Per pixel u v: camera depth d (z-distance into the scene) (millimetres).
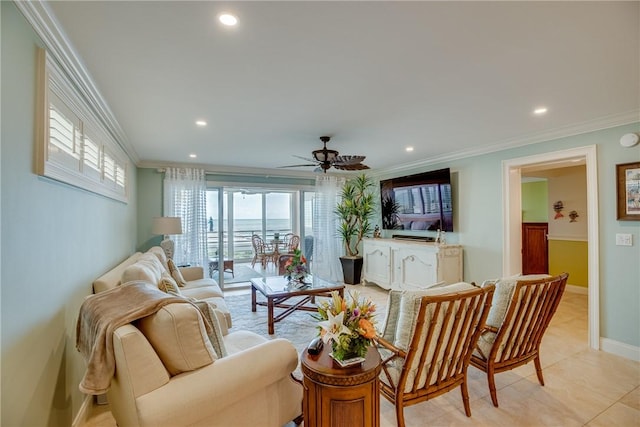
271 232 7473
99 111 2533
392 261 5340
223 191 5871
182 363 1412
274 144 4016
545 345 3176
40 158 1521
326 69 2051
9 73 1280
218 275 5809
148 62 1935
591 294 3117
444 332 1769
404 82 2250
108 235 3006
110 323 1378
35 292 1490
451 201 4590
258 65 1991
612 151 3021
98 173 2588
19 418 1340
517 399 2240
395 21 1551
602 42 1745
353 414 1507
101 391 1347
